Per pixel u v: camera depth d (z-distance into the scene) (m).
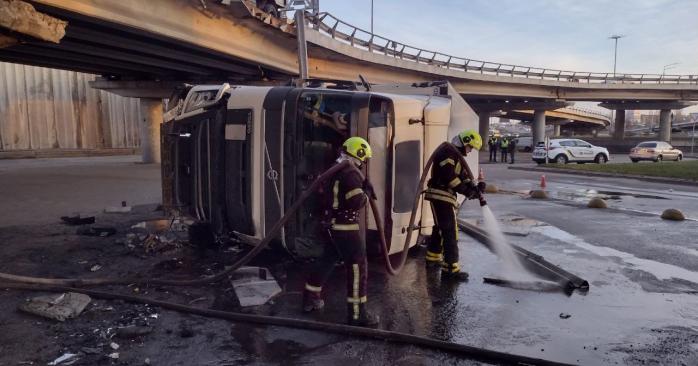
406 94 8.00
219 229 6.60
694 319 4.82
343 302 5.22
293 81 7.59
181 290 5.54
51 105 33.81
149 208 10.91
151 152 26.31
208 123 6.67
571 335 4.44
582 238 8.34
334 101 5.91
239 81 24.56
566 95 50.34
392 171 6.03
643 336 4.42
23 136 32.41
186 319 4.75
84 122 35.66
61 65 21.59
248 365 3.87
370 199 4.77
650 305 5.19
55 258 6.83
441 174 5.89
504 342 4.29
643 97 52.78
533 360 3.88
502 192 15.08
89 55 18.30
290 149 5.69
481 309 5.06
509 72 43.62
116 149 36.91
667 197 14.02
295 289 5.62
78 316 4.78
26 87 32.50
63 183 16.00
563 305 5.18
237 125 6.16
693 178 18.25
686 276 6.20
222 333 4.45
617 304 5.21
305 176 5.73
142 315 4.83
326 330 4.45
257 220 6.06
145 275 6.08
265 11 18.80
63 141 34.50
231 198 6.30
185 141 7.68
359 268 4.55
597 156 31.02
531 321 4.75
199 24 16.20
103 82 25.17
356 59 26.92
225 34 17.77
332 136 5.98
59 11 11.44
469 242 8.05
